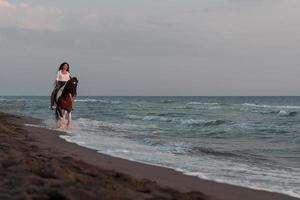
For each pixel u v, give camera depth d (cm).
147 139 1593
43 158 808
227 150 1394
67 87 1817
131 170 883
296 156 1287
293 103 8981
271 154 1334
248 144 1625
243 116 3656
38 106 4956
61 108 1827
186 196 627
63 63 1831
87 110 4409
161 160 1068
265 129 2291
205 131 2120
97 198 525
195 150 1319
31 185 561
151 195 598
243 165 1066
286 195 745
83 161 881
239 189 772
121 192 574
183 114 3878
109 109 4753
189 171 927
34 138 1349
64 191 531
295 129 2300
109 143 1388
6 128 1520
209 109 5156
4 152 838
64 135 1562
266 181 866
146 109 4941
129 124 2473
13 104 5722
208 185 788
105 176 689
